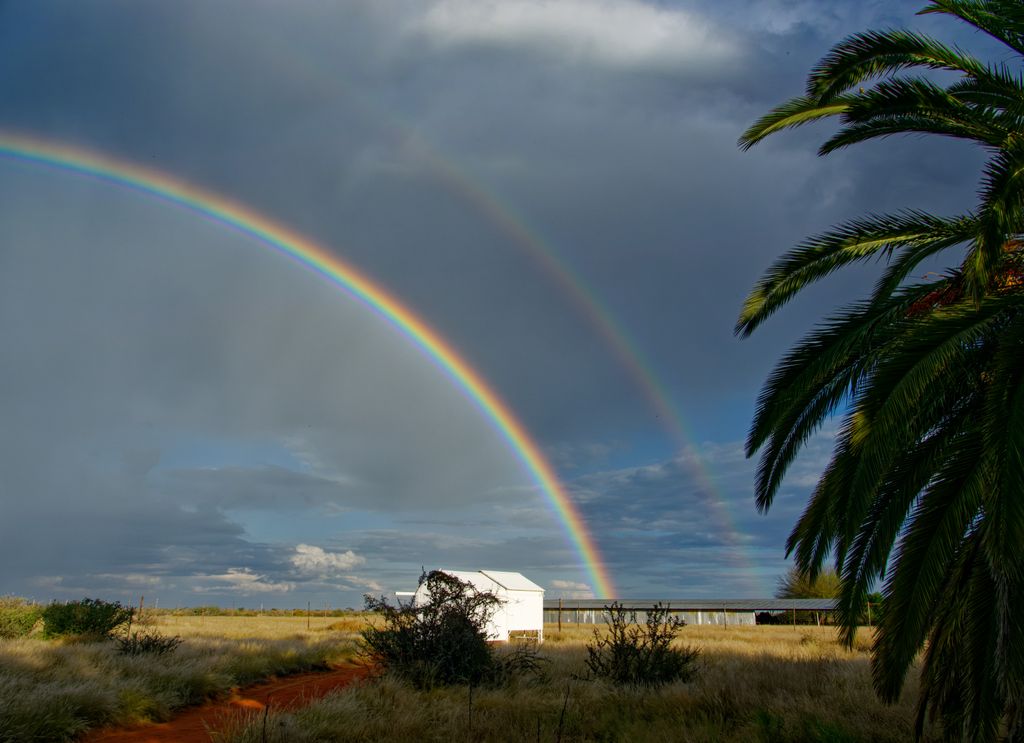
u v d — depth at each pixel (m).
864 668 16.88
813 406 10.70
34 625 26.38
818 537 10.14
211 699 15.45
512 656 19.72
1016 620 7.16
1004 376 7.19
